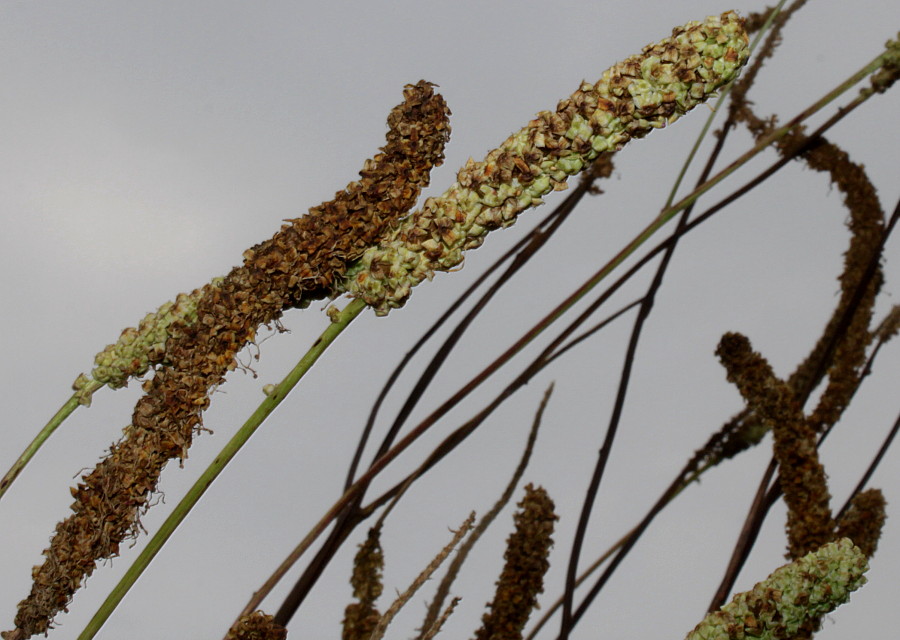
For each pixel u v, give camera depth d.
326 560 0.41
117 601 0.33
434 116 0.34
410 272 0.33
